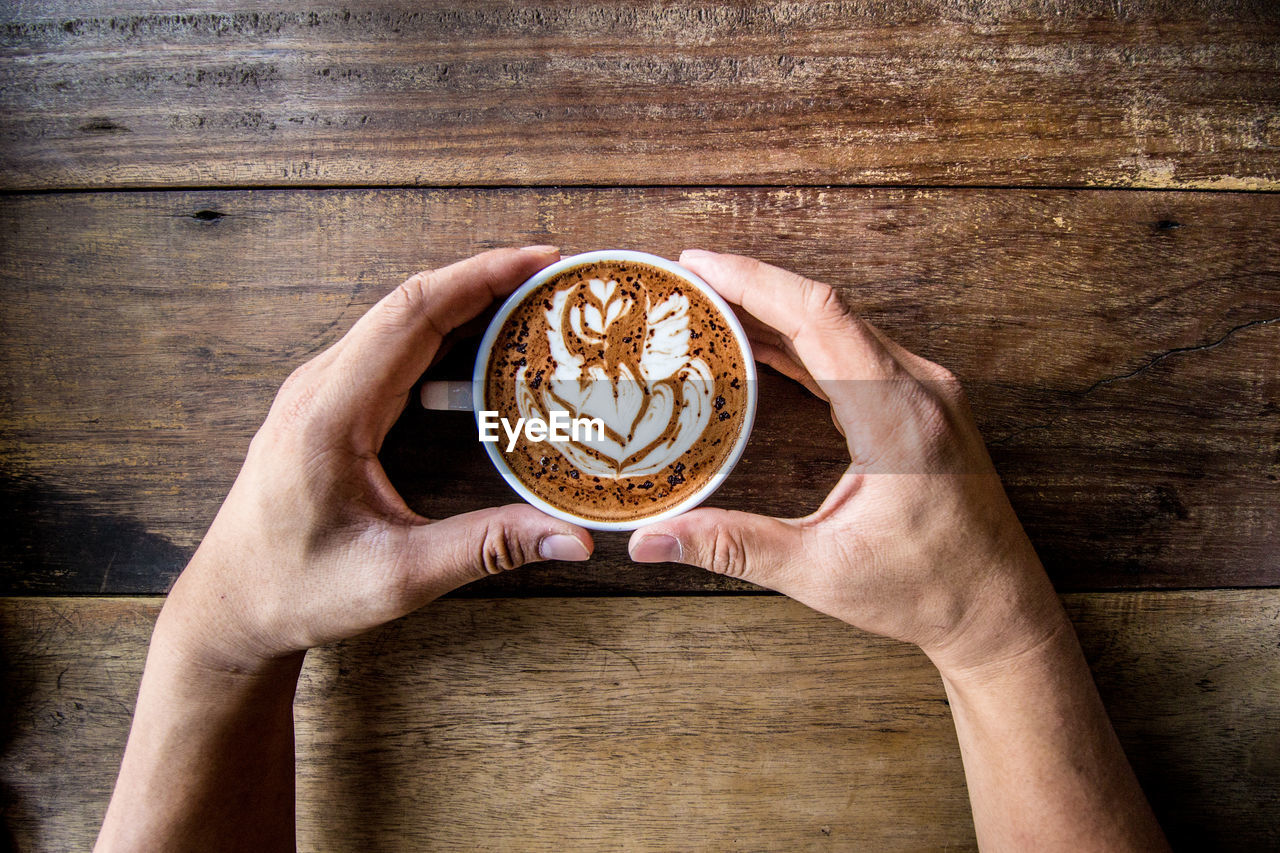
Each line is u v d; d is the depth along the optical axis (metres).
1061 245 0.46
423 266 0.46
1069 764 0.42
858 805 0.46
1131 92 0.46
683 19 0.45
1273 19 0.46
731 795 0.46
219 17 0.46
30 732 0.46
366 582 0.41
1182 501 0.46
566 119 0.46
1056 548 0.46
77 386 0.46
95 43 0.46
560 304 0.42
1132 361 0.46
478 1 0.46
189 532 0.46
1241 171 0.46
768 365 0.46
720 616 0.46
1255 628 0.46
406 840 0.46
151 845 0.42
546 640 0.46
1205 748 0.46
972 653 0.42
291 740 0.44
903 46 0.46
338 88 0.46
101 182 0.46
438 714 0.46
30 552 0.46
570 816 0.46
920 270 0.46
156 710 0.42
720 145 0.46
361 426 0.42
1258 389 0.46
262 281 0.46
